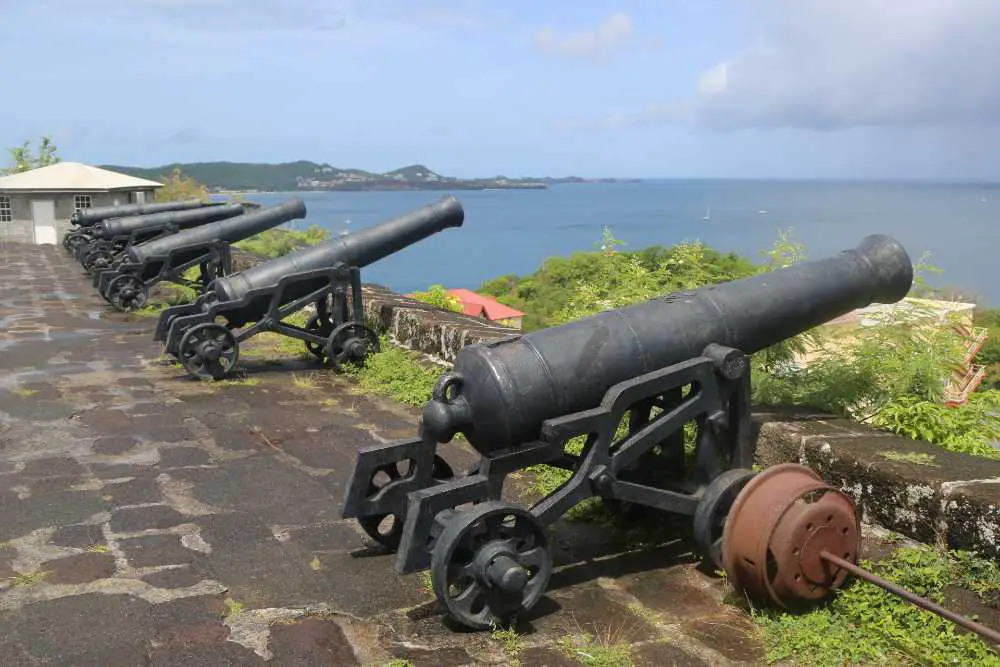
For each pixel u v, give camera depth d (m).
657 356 3.90
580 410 3.75
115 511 4.55
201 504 4.69
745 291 4.24
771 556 3.39
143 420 6.41
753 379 5.29
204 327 7.76
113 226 15.53
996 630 3.18
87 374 8.06
